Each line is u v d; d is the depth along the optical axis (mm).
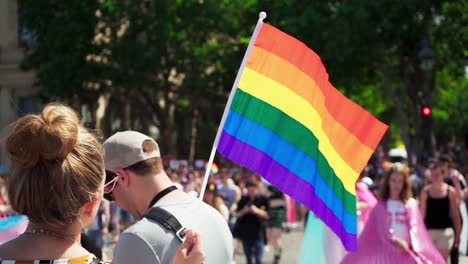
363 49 39938
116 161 4344
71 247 3047
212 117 81125
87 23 48688
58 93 48969
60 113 2973
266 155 5949
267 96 5965
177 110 79375
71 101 52656
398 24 39438
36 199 2930
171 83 55094
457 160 62094
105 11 49250
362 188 15922
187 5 50375
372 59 42125
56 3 48875
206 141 80688
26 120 2934
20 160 2916
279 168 6008
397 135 94750
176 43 52406
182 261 3320
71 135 2939
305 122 6102
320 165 6172
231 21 50844
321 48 39688
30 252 3006
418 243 12188
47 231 3025
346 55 40250
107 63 51438
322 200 6180
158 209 4211
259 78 5953
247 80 5922
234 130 5852
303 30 39812
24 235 3055
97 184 3020
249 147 5891
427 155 45344
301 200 6062
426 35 36000
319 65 6145
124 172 4359
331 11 41562
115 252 4176
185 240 3355
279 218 19578
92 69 49375
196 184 28719
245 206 17719
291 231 30000
